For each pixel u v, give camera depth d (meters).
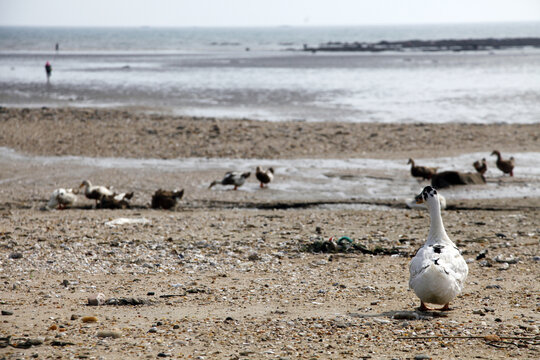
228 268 14.59
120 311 10.80
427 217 21.39
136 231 18.89
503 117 48.34
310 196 25.86
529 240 17.38
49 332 9.37
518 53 148.00
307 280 13.32
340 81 79.75
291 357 8.10
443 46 181.25
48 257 15.52
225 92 66.44
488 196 25.61
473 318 9.84
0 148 35.28
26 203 24.44
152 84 74.88
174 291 12.36
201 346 8.64
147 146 36.31
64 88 69.75
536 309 10.41
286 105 56.34
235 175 26.92
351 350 8.34
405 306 10.85
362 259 15.55
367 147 36.53
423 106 55.53
